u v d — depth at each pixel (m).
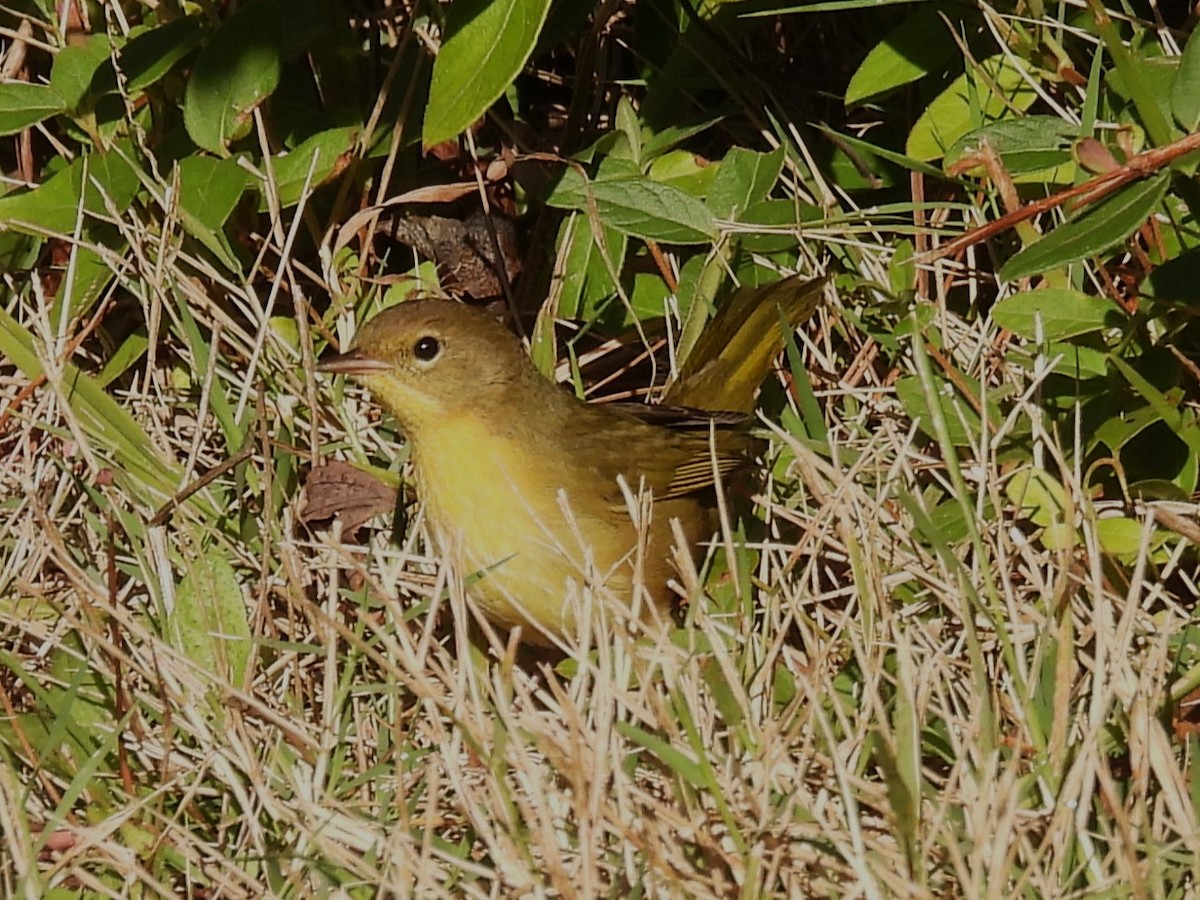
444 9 9.70
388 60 10.39
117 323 10.07
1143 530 7.77
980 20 9.44
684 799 6.66
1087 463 8.76
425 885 6.38
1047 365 8.59
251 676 7.93
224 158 9.26
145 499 8.95
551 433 8.65
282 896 6.80
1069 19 9.56
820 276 9.58
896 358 9.52
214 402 9.19
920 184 9.83
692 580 7.62
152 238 9.64
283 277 10.18
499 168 10.35
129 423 9.23
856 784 6.55
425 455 8.61
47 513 8.82
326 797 7.23
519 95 10.96
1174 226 8.65
